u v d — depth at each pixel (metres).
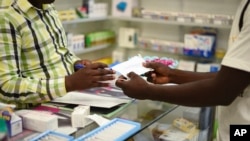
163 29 3.77
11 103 1.29
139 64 1.43
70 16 3.24
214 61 3.38
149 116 1.27
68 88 1.28
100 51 4.21
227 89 0.96
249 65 0.92
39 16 1.45
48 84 1.28
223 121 1.17
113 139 0.96
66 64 1.58
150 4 3.78
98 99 1.37
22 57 1.39
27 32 1.36
